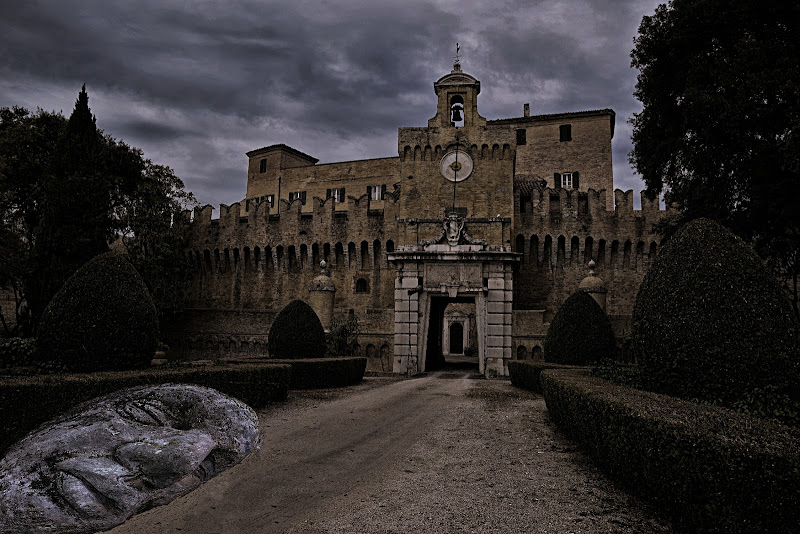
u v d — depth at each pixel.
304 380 23.03
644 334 11.29
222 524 7.08
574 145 66.81
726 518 5.62
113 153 43.66
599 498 8.03
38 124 41.75
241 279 61.03
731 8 22.50
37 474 4.07
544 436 12.65
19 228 39.75
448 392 22.09
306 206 70.88
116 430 4.57
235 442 5.08
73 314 14.93
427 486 8.72
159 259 49.16
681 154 25.03
